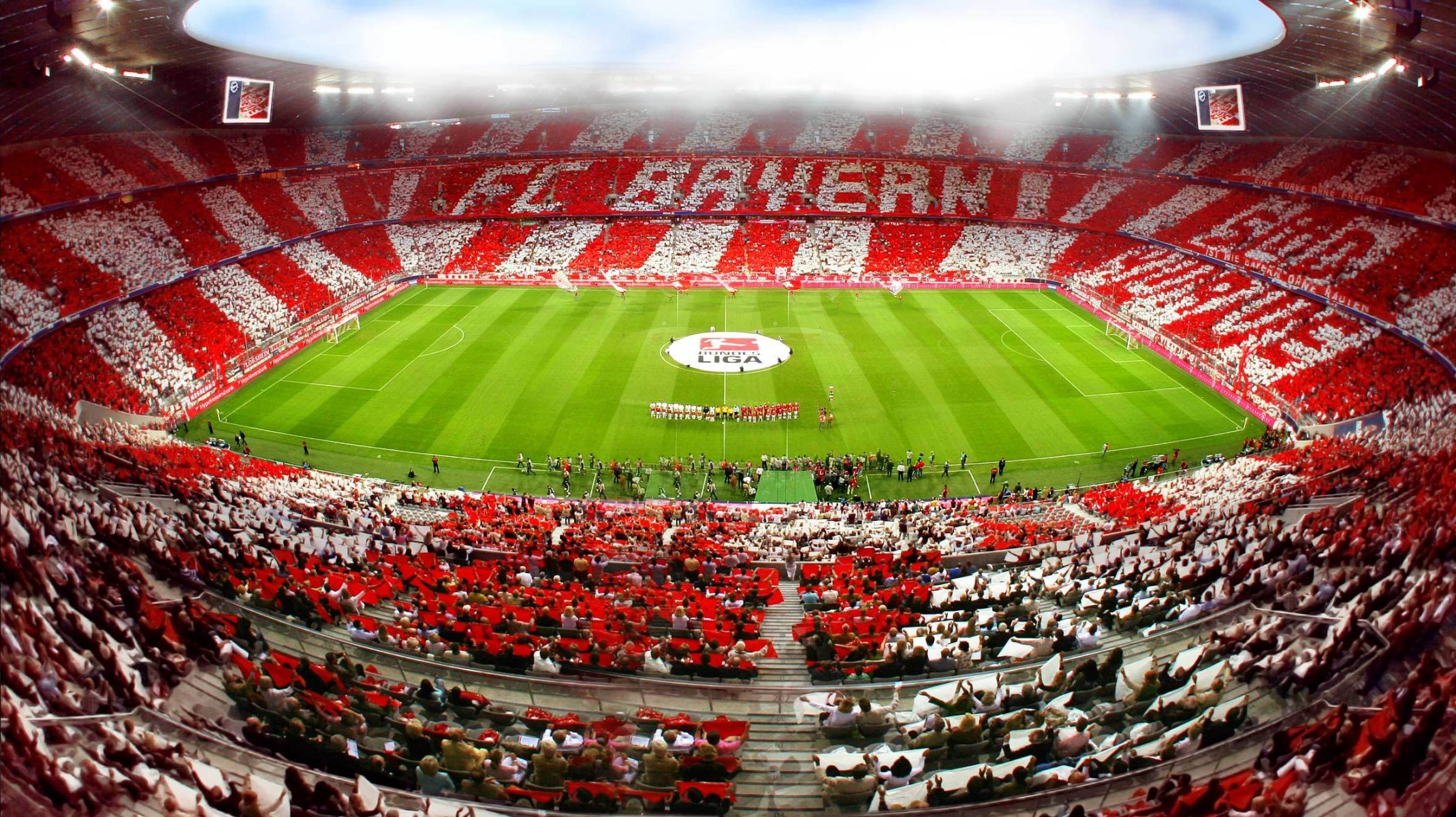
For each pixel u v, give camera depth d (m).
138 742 15.68
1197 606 22.28
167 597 22.20
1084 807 15.60
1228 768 16.02
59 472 29.83
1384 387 50.78
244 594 23.03
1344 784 14.38
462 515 38.22
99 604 19.36
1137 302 74.88
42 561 20.50
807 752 18.30
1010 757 17.09
